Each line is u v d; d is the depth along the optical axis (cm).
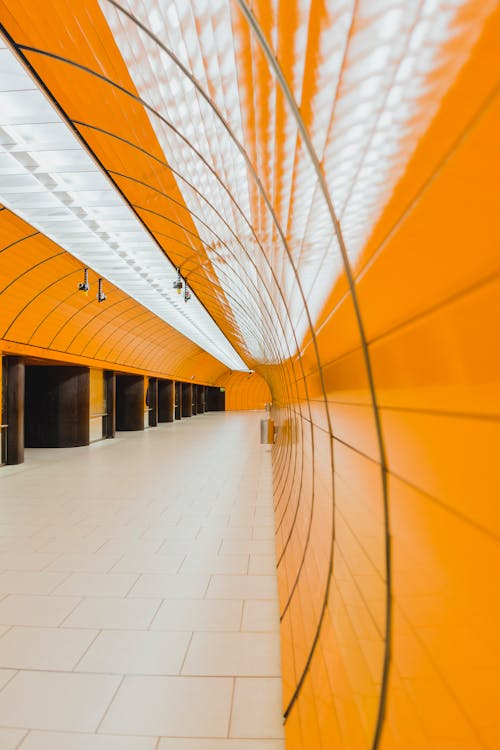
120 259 912
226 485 952
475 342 88
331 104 142
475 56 78
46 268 1030
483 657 87
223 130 274
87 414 1650
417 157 106
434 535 112
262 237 352
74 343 1470
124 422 2300
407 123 107
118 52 291
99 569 492
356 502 197
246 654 331
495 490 82
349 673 190
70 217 698
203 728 258
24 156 520
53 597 425
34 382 1605
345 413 217
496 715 83
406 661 131
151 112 344
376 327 153
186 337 2331
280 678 303
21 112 429
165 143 384
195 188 435
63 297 1213
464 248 89
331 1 116
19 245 888
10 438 1227
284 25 146
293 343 412
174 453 1459
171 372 2778
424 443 117
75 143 486
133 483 973
